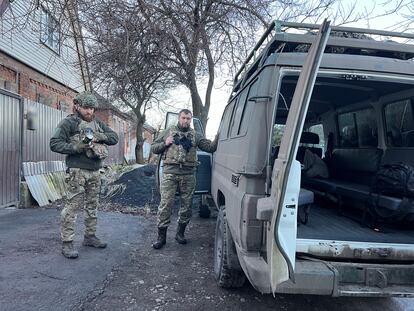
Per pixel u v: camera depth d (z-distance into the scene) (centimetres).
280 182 262
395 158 480
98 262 510
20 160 894
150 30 849
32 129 958
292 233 266
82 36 841
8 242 588
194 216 866
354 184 518
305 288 289
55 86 1641
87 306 382
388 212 392
